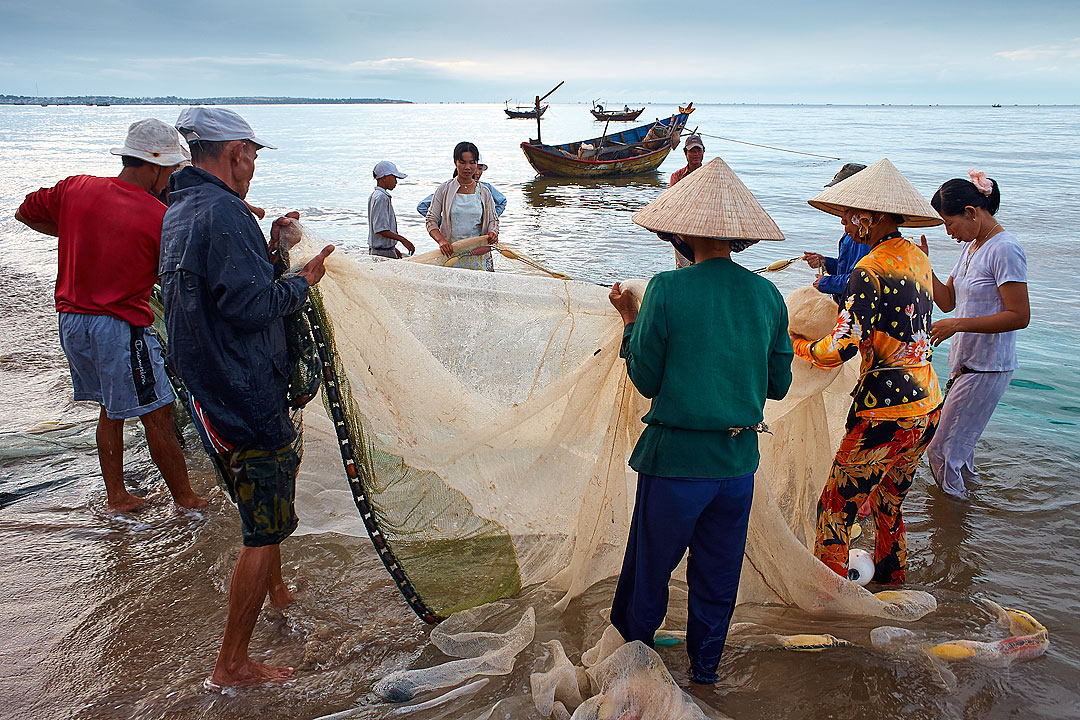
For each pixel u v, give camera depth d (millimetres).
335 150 38531
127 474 4895
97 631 3303
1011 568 3969
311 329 3033
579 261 11617
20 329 7773
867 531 4457
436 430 3457
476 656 3148
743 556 3270
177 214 2707
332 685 2992
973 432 4613
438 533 3375
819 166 30656
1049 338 7699
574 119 123750
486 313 3836
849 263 4637
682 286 2785
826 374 3662
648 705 2748
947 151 38031
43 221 4242
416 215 15867
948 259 11594
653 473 2836
